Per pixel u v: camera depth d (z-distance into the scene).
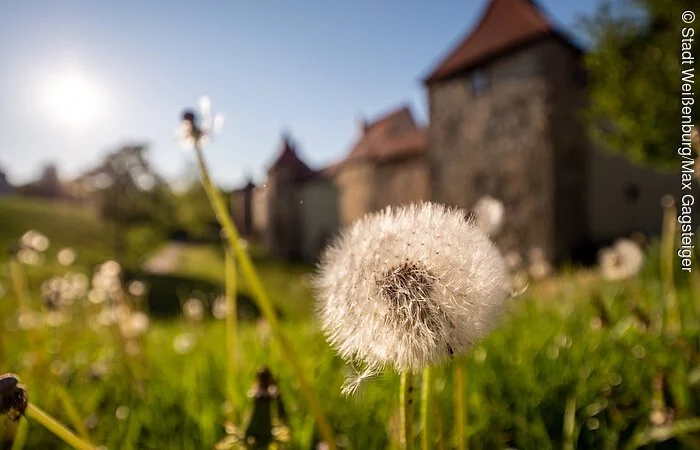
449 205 1.18
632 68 15.68
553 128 22.50
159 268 32.44
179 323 6.80
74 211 44.91
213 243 49.78
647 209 25.03
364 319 1.02
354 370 1.02
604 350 2.78
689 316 3.05
